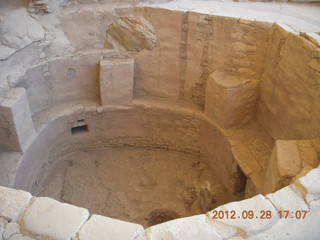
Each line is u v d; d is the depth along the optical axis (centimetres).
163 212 501
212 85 489
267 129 479
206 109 521
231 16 464
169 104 560
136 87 572
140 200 510
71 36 525
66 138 564
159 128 580
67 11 517
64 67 523
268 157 449
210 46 498
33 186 489
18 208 229
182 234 214
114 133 590
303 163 316
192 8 500
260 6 510
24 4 500
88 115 556
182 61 532
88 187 526
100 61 530
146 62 546
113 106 557
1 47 450
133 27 520
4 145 453
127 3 525
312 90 370
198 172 554
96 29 529
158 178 546
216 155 530
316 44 369
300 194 240
